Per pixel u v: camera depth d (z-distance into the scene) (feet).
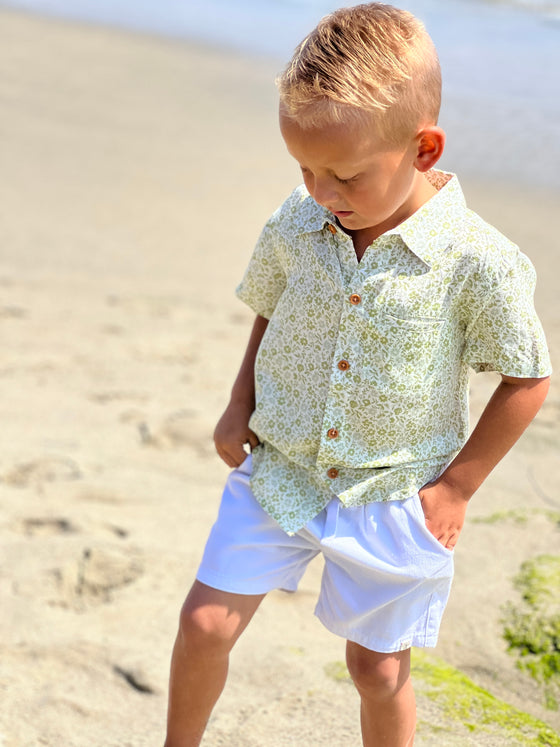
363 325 6.08
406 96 5.59
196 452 12.90
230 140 31.99
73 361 15.78
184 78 40.78
